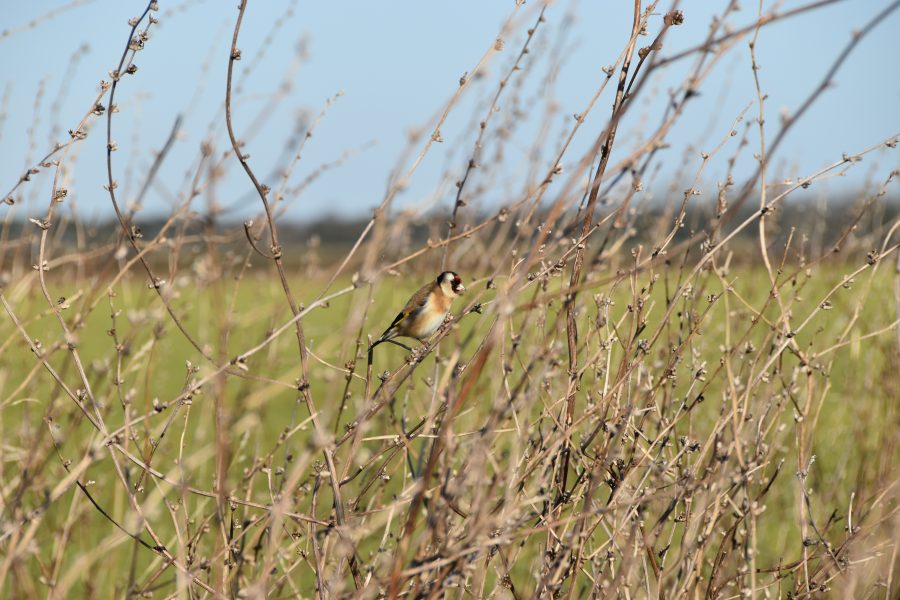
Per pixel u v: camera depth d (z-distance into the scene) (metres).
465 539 9.23
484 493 9.23
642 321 10.84
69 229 15.02
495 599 10.96
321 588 9.95
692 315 11.68
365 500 12.94
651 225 13.18
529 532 9.23
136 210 10.34
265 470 10.84
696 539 10.52
